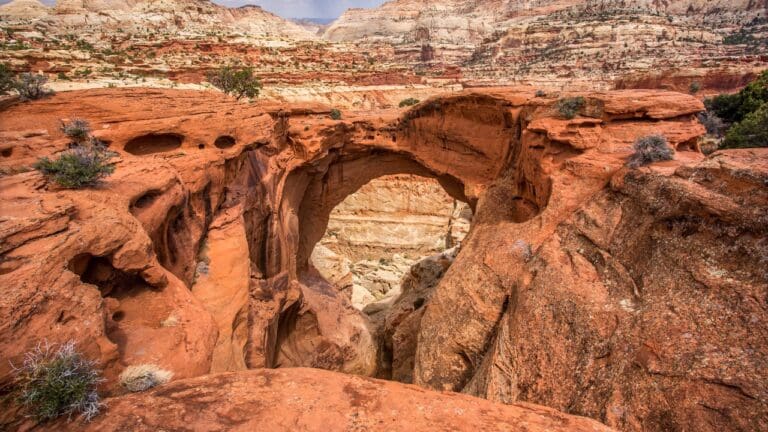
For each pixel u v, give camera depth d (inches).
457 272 654.5
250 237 677.9
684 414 275.9
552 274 462.0
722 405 264.1
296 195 1018.1
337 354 916.0
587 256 466.6
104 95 566.6
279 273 797.9
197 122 590.9
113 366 236.2
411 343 820.6
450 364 574.2
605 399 327.9
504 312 530.9
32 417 186.1
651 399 298.7
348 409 209.3
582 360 370.3
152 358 264.1
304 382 230.7
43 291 220.8
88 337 226.7
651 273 387.5
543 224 558.9
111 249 289.1
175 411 198.7
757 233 326.6
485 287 565.0
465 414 213.0
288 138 957.8
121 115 532.7
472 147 990.4
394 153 1193.4
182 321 313.0
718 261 342.3
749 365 271.6
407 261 1701.5
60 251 247.9
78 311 231.6
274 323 677.9
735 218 342.3
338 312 1066.7
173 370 261.9
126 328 285.3
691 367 292.2
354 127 1124.5
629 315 364.8
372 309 1285.7
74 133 466.0
